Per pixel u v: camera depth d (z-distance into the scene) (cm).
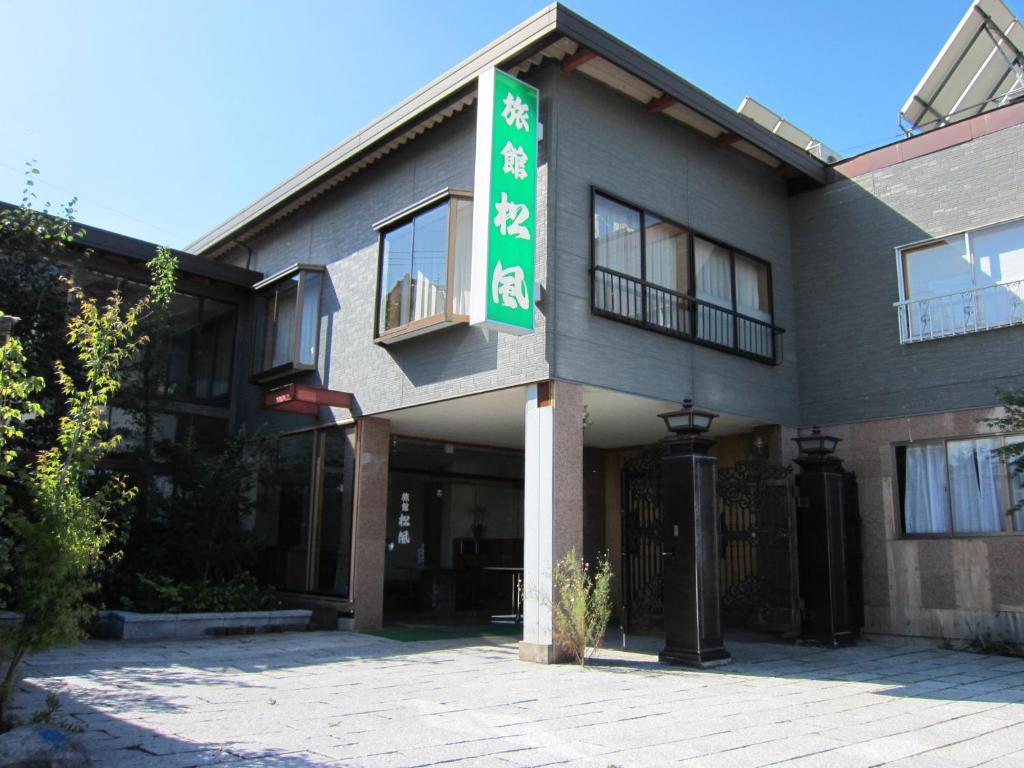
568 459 813
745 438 1201
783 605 1045
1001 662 830
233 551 1077
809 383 1139
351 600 1036
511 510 1429
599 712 557
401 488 1282
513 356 851
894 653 894
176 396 1245
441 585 1308
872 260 1102
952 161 1041
